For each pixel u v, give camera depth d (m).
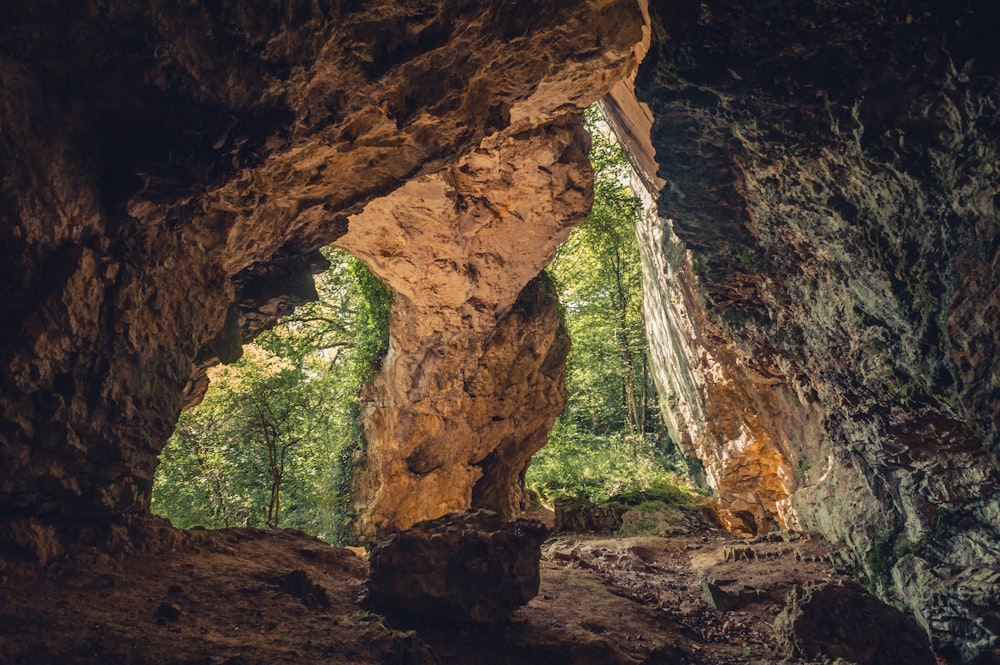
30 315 5.39
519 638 6.15
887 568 9.30
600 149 22.11
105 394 5.95
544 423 20.92
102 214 5.97
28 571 5.32
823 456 12.50
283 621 5.61
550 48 7.97
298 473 16.09
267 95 6.20
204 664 4.65
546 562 10.17
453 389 18.14
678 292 18.30
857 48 5.82
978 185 5.58
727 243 8.74
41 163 5.43
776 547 11.56
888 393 8.07
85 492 5.99
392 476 18.14
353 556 8.16
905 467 8.62
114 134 5.90
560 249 26.39
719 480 18.55
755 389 14.92
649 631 7.09
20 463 5.41
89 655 4.52
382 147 8.45
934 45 5.49
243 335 10.53
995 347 5.60
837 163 6.66
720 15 5.93
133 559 6.19
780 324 9.41
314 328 20.91
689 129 7.34
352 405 19.52
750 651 7.12
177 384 6.85
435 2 6.33
